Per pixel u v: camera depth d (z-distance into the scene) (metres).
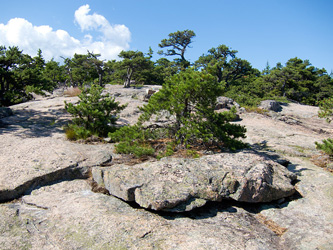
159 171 5.48
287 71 35.91
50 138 8.50
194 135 7.64
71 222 4.20
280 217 4.90
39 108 14.17
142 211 4.61
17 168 5.83
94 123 9.40
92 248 3.62
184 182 5.10
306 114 19.95
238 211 5.02
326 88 40.34
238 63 44.28
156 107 7.67
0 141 7.69
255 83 39.19
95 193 5.33
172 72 46.66
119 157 7.15
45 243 3.75
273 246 3.94
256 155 6.78
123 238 3.80
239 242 3.86
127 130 7.97
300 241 4.10
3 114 11.66
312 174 6.52
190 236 3.93
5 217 4.34
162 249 3.59
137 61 27.25
